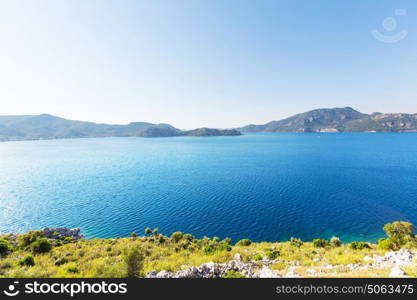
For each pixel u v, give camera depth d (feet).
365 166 362.53
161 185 286.66
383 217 157.79
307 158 479.00
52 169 430.20
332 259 53.06
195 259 61.98
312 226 148.15
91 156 620.90
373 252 60.34
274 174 326.24
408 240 61.46
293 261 53.88
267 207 188.85
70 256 71.82
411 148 599.98
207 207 195.62
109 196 243.81
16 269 52.70
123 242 98.89
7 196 251.60
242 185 269.44
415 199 192.95
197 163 463.01
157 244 91.15
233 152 646.33
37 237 91.91
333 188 240.32
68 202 224.74
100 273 42.86
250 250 74.69
